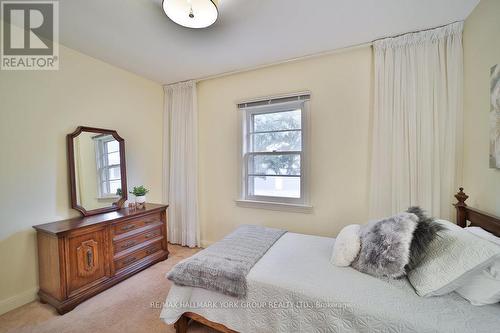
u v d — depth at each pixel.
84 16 1.75
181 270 1.47
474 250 1.05
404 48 2.00
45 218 2.04
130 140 2.85
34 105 1.98
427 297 1.11
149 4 1.62
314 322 1.16
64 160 2.18
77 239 1.87
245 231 2.14
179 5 1.50
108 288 2.08
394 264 1.24
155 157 3.21
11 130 1.85
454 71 1.83
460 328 0.91
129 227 2.34
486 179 1.50
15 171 1.87
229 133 2.93
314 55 2.38
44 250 1.89
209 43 2.15
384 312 1.03
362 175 2.24
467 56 1.75
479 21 1.58
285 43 2.16
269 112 2.75
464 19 1.79
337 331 1.09
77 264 1.87
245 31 1.96
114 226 2.18
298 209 2.52
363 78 2.22
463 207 1.60
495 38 1.40
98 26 1.88
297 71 2.51
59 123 2.15
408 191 1.97
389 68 2.05
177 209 3.22
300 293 1.21
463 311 1.00
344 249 1.46
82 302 1.88
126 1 1.59
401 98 2.00
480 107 1.57
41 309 1.82
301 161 2.52
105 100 2.56
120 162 2.65
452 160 1.84
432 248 1.21
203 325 1.64
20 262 1.88
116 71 2.67
